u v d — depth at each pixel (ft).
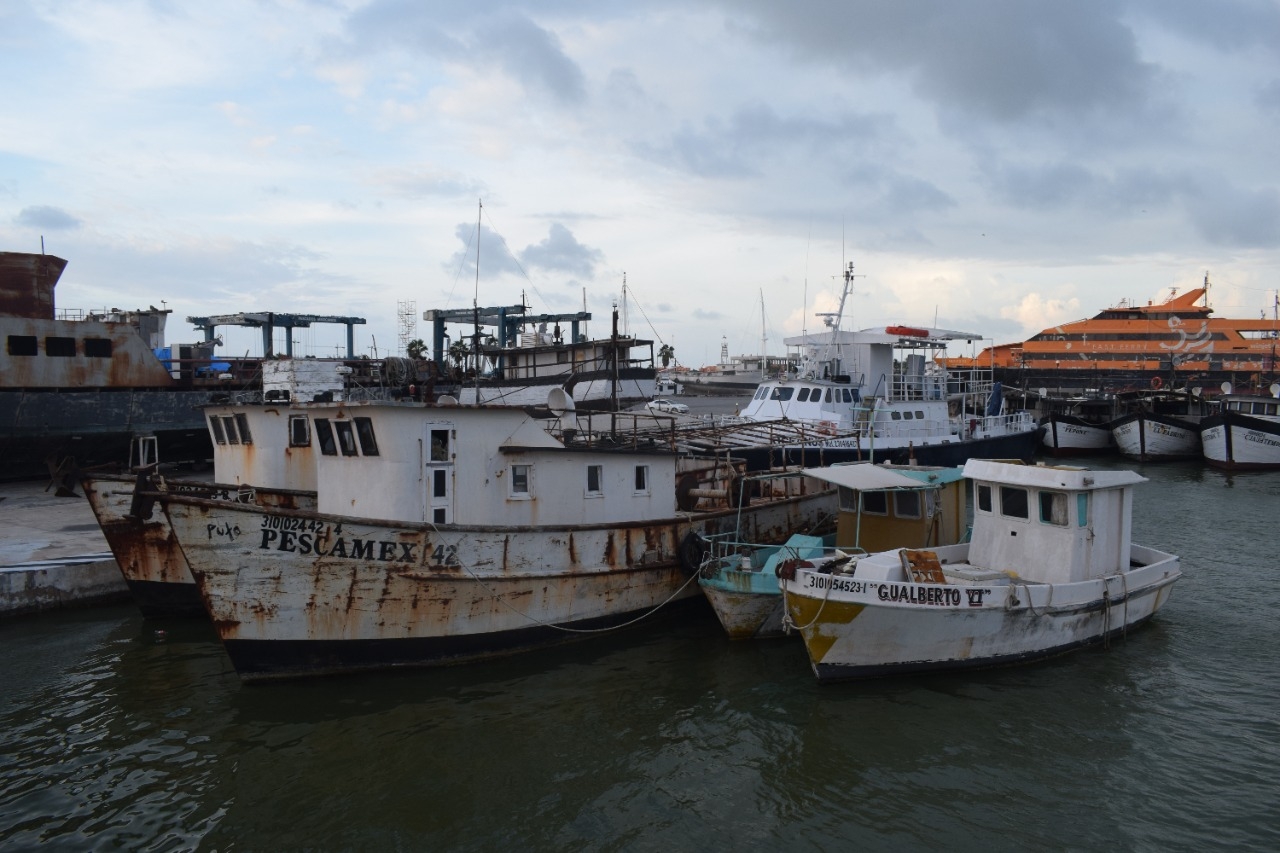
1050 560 53.16
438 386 154.30
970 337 129.70
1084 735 42.06
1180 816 35.06
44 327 108.27
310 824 34.37
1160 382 256.11
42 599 60.13
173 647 53.72
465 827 34.32
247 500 59.36
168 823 34.32
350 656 47.16
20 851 32.30
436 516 50.67
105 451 109.70
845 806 35.94
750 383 387.55
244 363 134.72
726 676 49.67
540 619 52.60
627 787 37.35
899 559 50.88
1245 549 83.41
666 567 59.36
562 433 66.44
